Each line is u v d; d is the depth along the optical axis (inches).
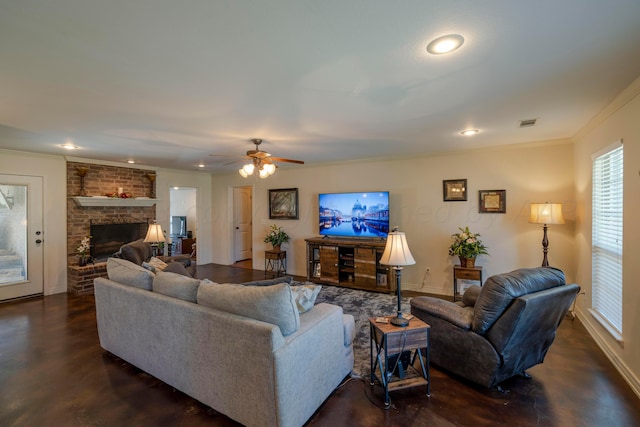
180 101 98.7
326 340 84.8
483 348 86.2
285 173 252.5
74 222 204.7
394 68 77.1
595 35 63.1
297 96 95.2
